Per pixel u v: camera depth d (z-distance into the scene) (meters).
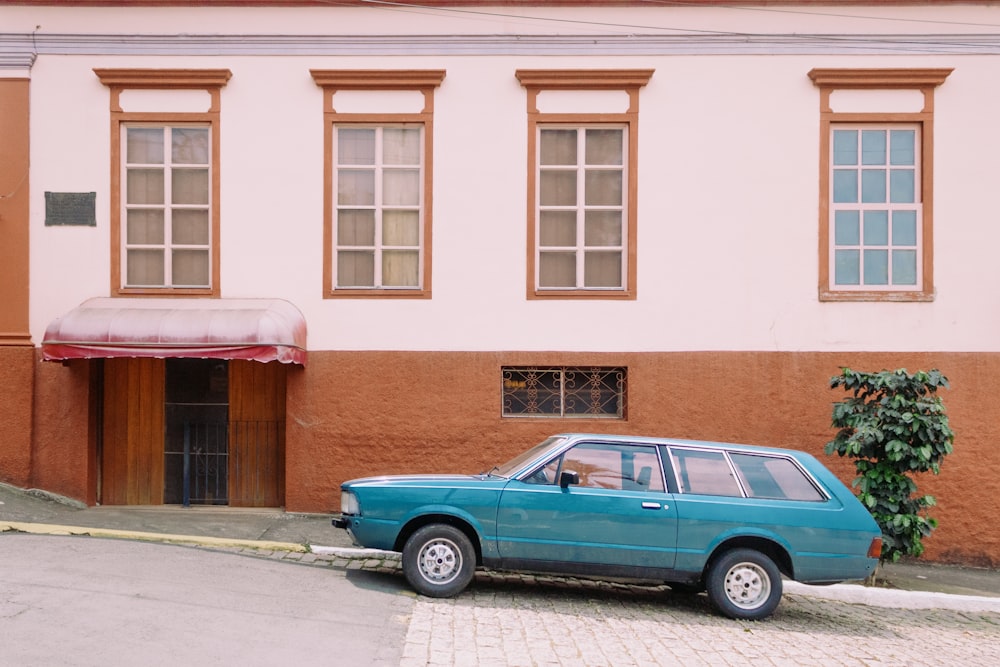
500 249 10.72
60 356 9.72
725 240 10.71
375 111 10.79
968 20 10.72
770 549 7.40
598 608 7.43
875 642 7.05
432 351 10.66
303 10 10.79
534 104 10.76
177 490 11.08
